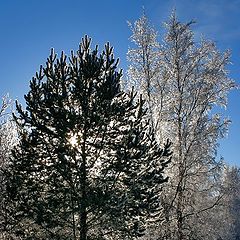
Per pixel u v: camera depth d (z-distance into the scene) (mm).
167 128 18406
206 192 17734
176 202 17391
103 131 12086
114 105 12117
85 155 11922
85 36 13039
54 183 11547
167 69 18969
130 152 11898
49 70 12445
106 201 10969
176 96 18312
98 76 12484
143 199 11922
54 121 11594
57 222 11453
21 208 11633
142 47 19484
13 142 18281
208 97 18203
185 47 18828
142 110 13023
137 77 19234
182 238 16766
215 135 17562
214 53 18828
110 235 12023
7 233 13070
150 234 16000
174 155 17641
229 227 26938
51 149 12008
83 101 11938
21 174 11977
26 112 12172
